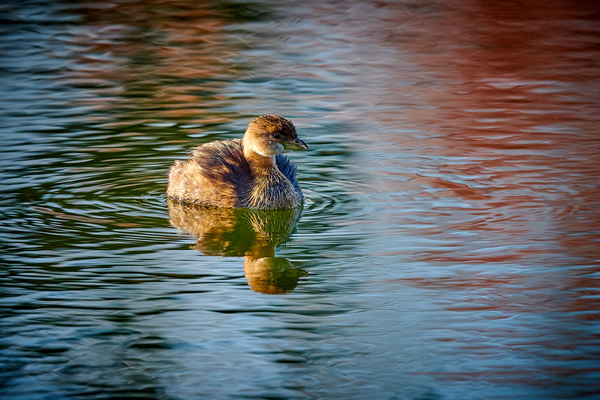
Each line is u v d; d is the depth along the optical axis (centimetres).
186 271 1159
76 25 2828
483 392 839
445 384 855
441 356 912
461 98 2055
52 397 841
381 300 1055
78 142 1716
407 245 1225
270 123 1439
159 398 838
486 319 993
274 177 1432
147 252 1220
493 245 1210
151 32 2769
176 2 3200
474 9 3084
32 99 2016
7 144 1686
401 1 3244
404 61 2419
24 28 2770
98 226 1312
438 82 2205
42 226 1299
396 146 1703
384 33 2755
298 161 1627
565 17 2939
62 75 2248
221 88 2142
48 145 1691
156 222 1349
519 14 3008
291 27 2845
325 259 1191
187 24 2880
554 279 1093
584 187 1441
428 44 2609
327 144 1720
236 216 1402
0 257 1174
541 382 853
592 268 1121
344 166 1599
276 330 980
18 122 1830
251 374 883
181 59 2442
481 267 1140
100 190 1477
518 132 1773
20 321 993
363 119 1884
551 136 1741
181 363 905
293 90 2120
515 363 891
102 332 970
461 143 1711
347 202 1420
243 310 1035
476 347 928
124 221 1344
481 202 1391
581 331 955
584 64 2348
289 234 1291
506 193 1428
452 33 2745
